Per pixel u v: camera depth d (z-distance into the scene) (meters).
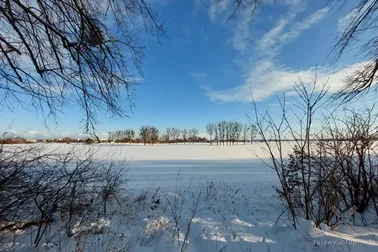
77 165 3.63
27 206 3.04
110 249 2.86
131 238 3.19
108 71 3.12
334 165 3.94
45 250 2.79
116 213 4.16
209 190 6.23
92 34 2.87
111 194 4.67
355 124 4.09
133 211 4.34
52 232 3.19
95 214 3.88
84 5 2.80
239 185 7.19
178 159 18.30
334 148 3.99
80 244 2.95
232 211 4.59
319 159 3.89
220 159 18.31
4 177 2.63
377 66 3.66
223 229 3.68
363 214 4.06
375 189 3.96
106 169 6.52
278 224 3.75
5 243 2.87
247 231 3.58
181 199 5.36
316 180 3.86
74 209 3.37
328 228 3.44
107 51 3.03
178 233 3.44
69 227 3.17
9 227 2.93
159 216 4.04
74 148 4.04
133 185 7.18
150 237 3.32
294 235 3.25
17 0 2.28
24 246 2.85
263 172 10.71
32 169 2.96
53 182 3.11
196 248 3.18
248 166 13.20
